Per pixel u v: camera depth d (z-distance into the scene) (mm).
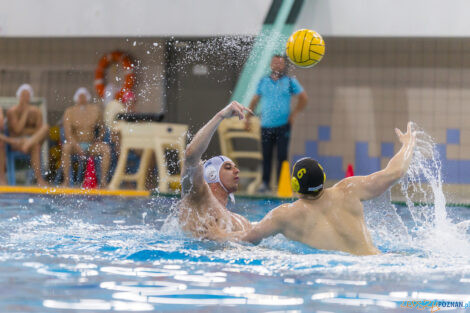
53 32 20953
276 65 17406
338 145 21828
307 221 6434
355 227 6391
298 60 8672
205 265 5668
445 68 21078
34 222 9164
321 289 4688
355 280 5043
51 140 19547
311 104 21797
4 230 8148
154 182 18328
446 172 21172
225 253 6289
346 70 21547
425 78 21203
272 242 6758
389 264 5766
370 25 19875
